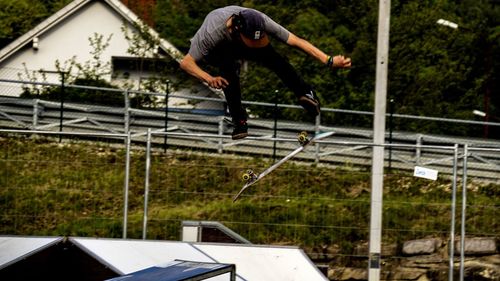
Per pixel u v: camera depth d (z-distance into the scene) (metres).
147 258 15.87
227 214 20.28
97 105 30.81
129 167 18.75
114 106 31.78
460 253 19.14
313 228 20.30
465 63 51.56
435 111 43.84
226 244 16.47
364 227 20.39
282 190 20.95
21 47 43.56
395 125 41.56
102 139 21.31
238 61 11.86
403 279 20.64
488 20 62.31
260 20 11.17
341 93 42.34
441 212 21.02
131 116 29.56
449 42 48.47
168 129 29.45
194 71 11.51
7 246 15.80
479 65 55.53
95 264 15.59
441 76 44.91
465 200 19.03
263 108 37.44
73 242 15.85
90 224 20.22
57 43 43.84
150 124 29.59
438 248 20.84
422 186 22.06
